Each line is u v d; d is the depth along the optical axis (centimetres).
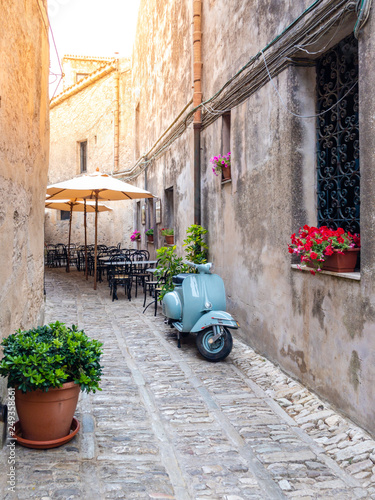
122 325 715
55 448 300
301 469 289
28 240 440
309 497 259
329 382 374
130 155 1631
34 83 467
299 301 427
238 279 602
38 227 530
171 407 388
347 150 399
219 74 674
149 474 278
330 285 370
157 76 1177
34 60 463
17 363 279
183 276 608
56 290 1102
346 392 348
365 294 320
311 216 441
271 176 487
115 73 1695
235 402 401
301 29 408
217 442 325
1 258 309
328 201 430
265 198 505
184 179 890
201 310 548
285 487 268
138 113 1533
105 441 320
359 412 330
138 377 465
